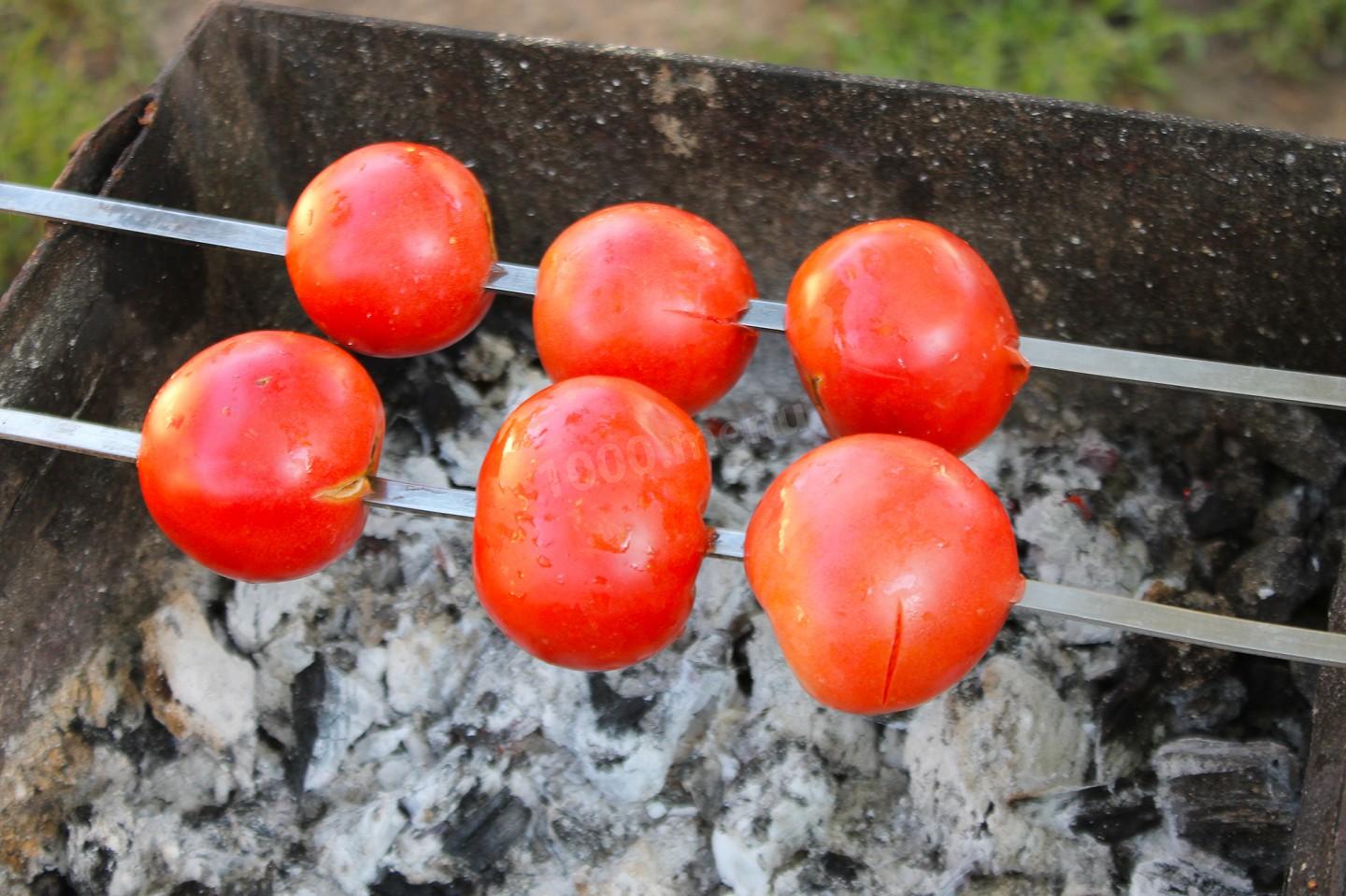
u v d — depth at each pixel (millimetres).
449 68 700
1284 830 604
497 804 637
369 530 702
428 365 750
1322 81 1005
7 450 601
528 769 649
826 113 674
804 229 714
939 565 518
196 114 703
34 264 629
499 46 689
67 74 1075
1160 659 652
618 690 657
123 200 667
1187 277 671
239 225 633
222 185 722
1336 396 568
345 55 705
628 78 686
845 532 519
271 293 748
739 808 632
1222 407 694
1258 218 647
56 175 1001
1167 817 625
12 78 1076
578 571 528
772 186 703
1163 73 1017
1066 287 690
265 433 553
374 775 656
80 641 646
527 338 758
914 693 529
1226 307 674
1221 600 668
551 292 591
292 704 667
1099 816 628
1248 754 623
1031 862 622
